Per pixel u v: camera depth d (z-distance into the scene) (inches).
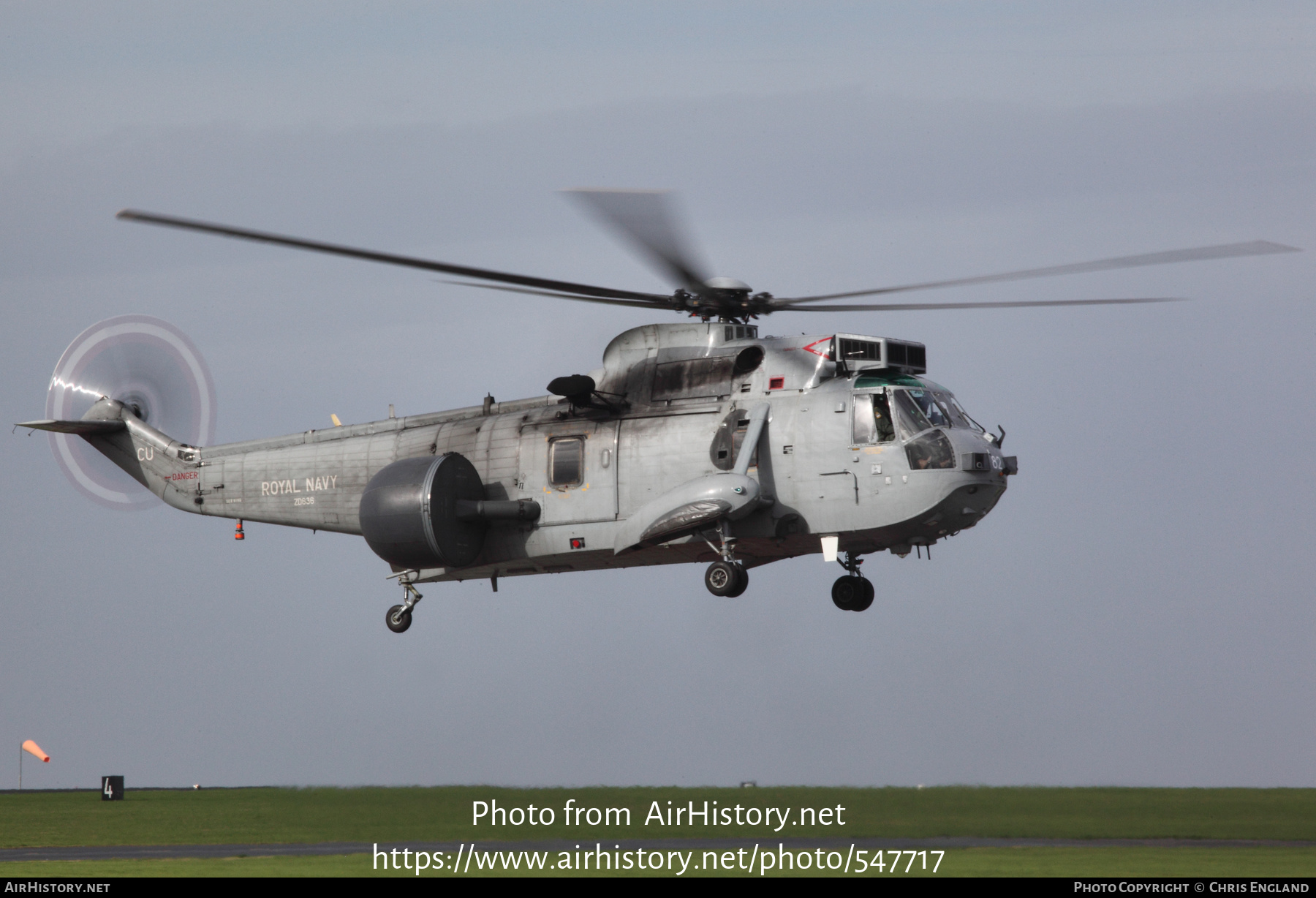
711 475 3284.9
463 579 3804.1
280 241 2763.3
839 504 3216.0
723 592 3203.7
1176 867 1988.2
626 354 3508.9
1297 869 1968.5
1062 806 2760.8
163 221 2650.1
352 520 3882.9
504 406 3742.6
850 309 3425.2
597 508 3444.9
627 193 2655.0
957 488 3139.8
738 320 3491.6
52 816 2974.9
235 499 4077.3
